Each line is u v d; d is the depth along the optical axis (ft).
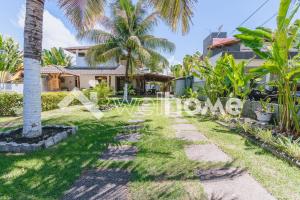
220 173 10.36
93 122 24.08
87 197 8.21
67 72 65.05
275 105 21.21
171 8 17.46
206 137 17.47
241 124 20.29
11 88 59.93
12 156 12.33
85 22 19.52
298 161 11.31
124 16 48.11
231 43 57.77
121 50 53.57
